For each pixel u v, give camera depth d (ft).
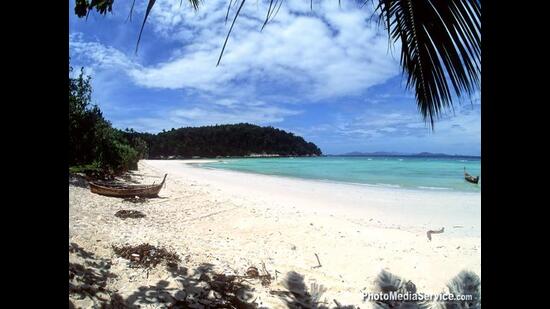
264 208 43.16
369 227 34.58
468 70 5.74
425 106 6.90
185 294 13.93
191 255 19.60
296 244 26.71
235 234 29.17
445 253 25.14
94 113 56.08
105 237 19.94
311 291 15.60
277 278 17.95
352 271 20.92
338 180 95.96
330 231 31.58
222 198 50.52
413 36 6.42
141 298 13.15
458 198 58.59
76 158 54.75
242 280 16.53
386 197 59.77
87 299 12.03
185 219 33.88
